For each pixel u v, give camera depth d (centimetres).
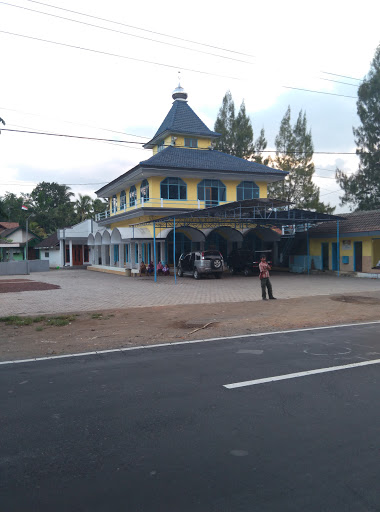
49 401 518
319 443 396
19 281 2506
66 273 3294
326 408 484
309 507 297
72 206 6206
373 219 2594
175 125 3512
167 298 1631
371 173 4066
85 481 334
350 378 599
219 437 410
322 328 1009
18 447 395
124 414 472
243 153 4744
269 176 3275
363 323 1073
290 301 1509
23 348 820
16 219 5697
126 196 3556
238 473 343
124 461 365
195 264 2511
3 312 1293
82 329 1016
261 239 3359
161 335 936
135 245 3244
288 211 2556
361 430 424
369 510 294
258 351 771
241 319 1141
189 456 372
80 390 559
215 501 305
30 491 321
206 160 3275
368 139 4109
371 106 4072
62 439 411
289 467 352
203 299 1595
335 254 2822
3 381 605
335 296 1641
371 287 1972
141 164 2805
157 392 546
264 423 443
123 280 2519
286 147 4619
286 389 552
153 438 409
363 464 356
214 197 3194
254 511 293
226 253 3244
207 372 636
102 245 3669
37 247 4747
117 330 999
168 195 3019
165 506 299
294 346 811
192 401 511
